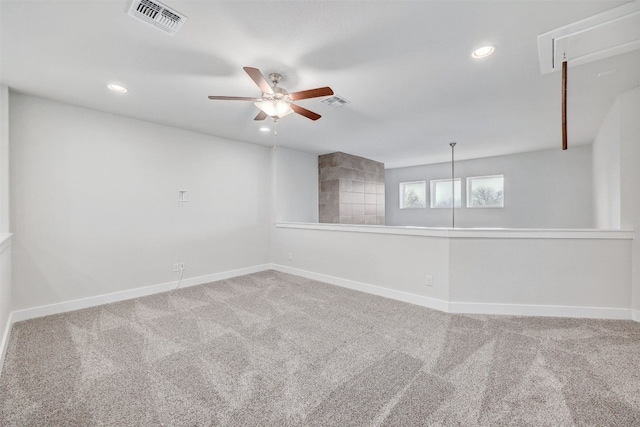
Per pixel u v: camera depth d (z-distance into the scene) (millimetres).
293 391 1766
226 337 2504
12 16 1702
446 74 2479
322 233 4500
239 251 4891
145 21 1765
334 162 5867
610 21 1762
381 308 3232
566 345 2301
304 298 3611
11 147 2830
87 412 1587
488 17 1749
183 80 2578
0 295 2135
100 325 2764
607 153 3586
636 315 2768
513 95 2932
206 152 4441
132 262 3674
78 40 1968
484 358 2119
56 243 3107
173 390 1777
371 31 1887
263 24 1808
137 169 3717
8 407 1621
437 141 4852
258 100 2412
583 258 2885
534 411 1571
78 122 3242
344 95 2930
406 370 1979
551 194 5461
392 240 3623
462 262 3109
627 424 1474
